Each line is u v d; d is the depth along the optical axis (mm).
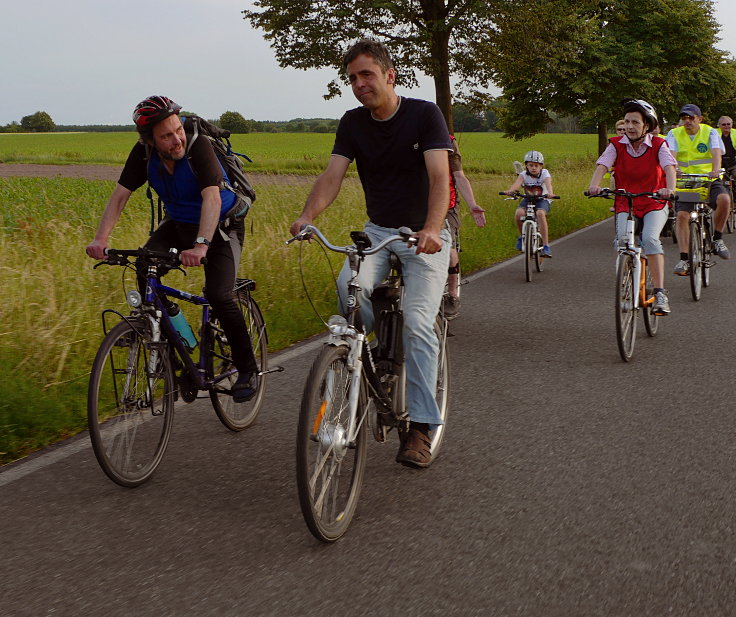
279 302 8578
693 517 3770
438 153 4016
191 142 4430
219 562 3400
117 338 4129
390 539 3588
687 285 10125
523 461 4480
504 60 25797
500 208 18062
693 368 6348
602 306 8961
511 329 7832
